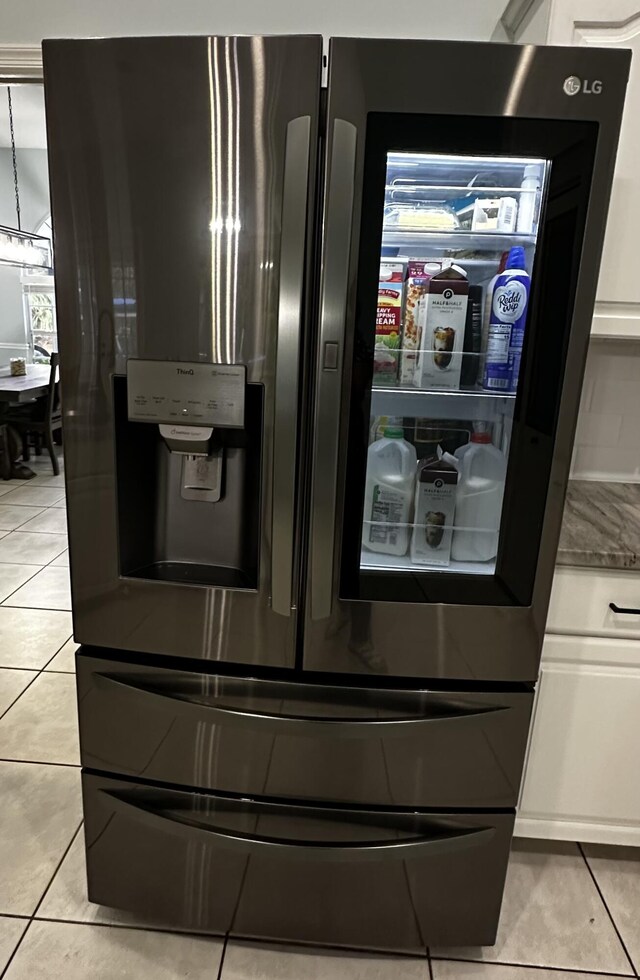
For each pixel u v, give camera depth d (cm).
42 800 175
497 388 117
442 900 132
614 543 138
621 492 177
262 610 118
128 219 103
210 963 134
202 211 101
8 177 685
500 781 127
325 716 124
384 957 137
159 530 128
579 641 141
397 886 131
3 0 167
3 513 414
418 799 128
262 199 100
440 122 96
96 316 108
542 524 115
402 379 119
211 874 133
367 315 103
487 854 129
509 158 100
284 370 104
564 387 108
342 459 109
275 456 109
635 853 167
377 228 100
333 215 98
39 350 725
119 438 114
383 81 95
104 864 136
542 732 148
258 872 131
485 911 133
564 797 153
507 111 96
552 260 103
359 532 113
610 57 94
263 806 129
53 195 104
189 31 168
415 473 123
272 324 104
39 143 654
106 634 125
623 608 137
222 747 126
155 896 137
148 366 108
